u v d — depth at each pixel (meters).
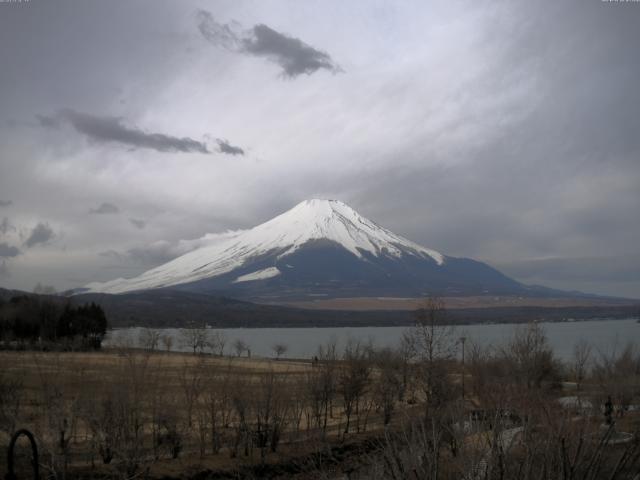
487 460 15.52
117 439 33.47
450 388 42.16
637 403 46.78
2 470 28.08
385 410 45.06
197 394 42.34
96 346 94.19
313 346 171.38
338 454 34.56
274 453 38.00
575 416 22.12
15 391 34.88
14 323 95.44
